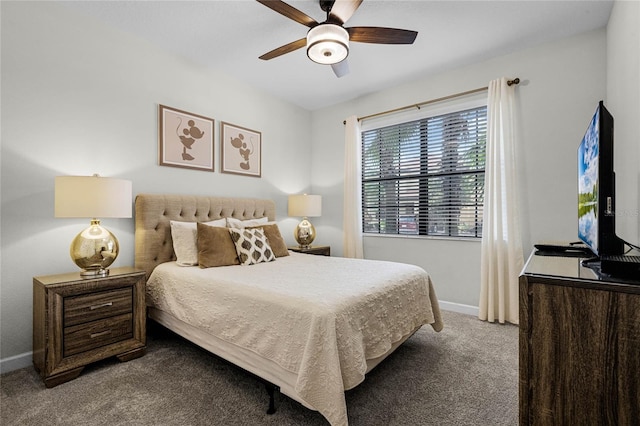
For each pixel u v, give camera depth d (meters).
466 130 3.34
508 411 1.61
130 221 2.68
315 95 4.08
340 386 1.35
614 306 0.93
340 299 1.59
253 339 1.67
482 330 2.74
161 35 2.71
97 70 2.48
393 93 3.79
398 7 2.30
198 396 1.73
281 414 1.58
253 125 3.78
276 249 3.09
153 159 2.84
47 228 2.22
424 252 3.54
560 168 2.72
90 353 1.99
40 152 2.19
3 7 2.04
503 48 2.89
